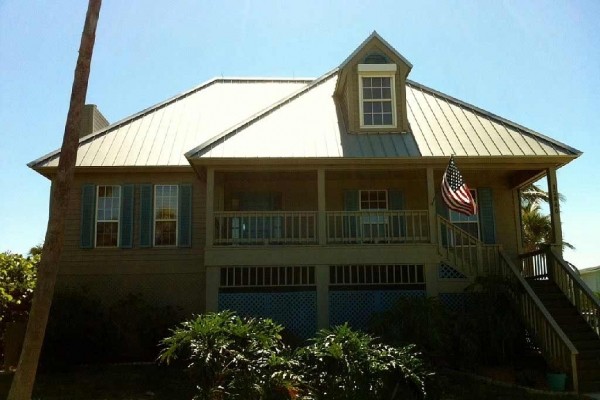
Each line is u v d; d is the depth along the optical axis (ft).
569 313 49.16
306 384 33.58
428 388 36.55
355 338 35.35
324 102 63.82
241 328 36.22
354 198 61.77
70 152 31.19
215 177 59.93
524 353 48.55
